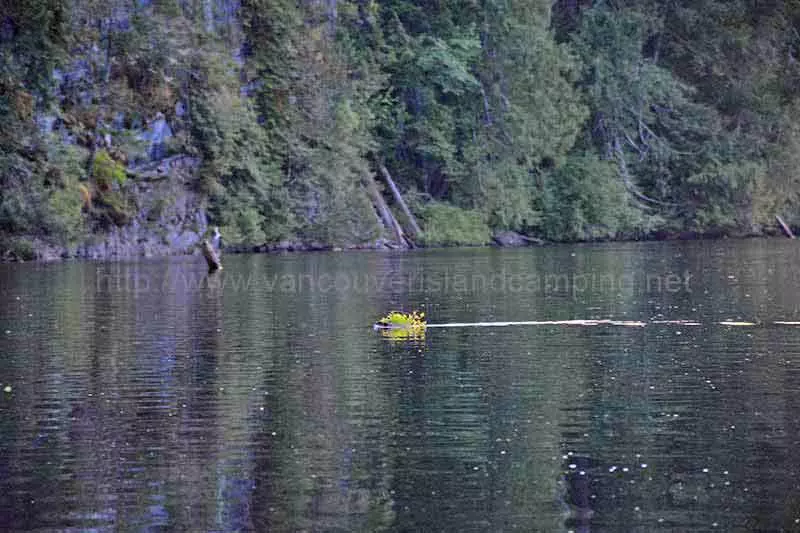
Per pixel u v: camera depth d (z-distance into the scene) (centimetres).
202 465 2362
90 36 9775
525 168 13538
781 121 14700
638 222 13800
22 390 3094
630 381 3167
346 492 2192
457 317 4694
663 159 14138
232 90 10844
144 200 9906
